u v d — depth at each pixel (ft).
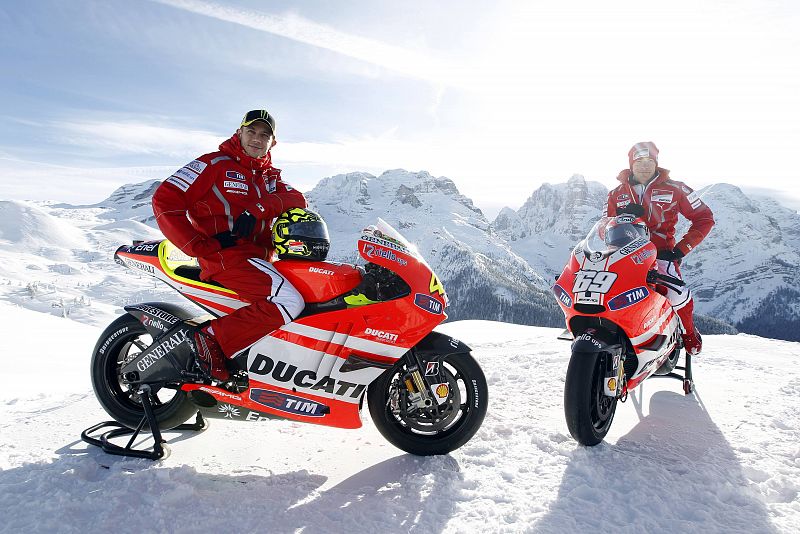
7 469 11.21
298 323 11.87
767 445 13.00
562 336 15.07
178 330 12.23
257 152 13.43
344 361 11.93
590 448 12.57
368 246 11.84
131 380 12.64
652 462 11.95
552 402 16.05
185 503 10.09
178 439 13.32
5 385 29.30
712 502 10.20
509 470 11.46
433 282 12.14
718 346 26.58
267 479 11.18
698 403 16.44
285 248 12.19
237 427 14.17
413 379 12.28
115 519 9.46
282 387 12.00
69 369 41.57
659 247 18.08
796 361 22.70
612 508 9.89
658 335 14.23
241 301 12.27
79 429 13.76
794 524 9.41
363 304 11.75
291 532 9.18
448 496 10.44
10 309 107.76
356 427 12.28
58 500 9.87
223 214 12.94
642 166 17.83
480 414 12.41
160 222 12.17
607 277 13.28
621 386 13.16
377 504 10.11
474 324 43.27
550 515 9.63
